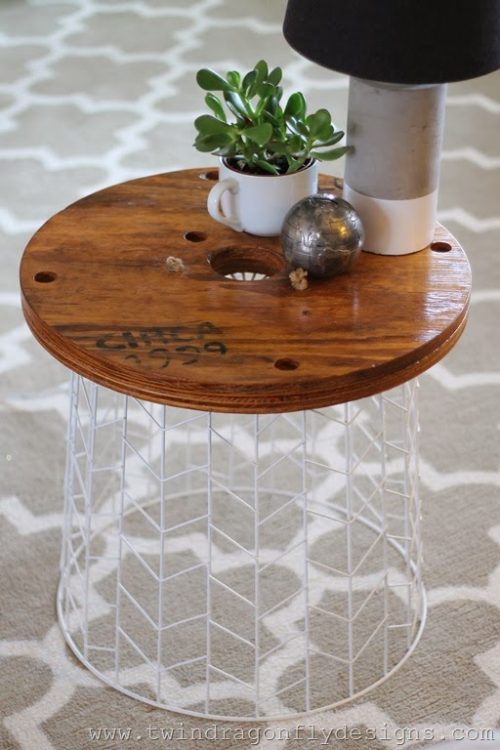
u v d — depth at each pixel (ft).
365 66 3.77
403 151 4.21
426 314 4.05
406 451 4.66
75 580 5.06
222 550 5.23
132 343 3.84
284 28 4.11
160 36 11.45
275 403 3.69
